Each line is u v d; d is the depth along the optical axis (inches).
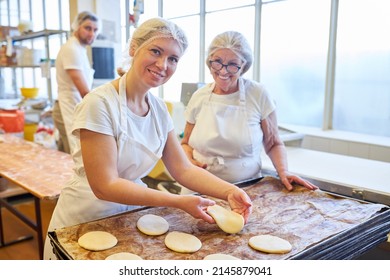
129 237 41.7
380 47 108.2
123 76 46.0
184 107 87.1
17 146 108.7
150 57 41.8
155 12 72.2
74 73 108.0
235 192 47.8
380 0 106.1
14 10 266.7
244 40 58.4
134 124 45.8
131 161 46.0
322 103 125.0
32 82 239.8
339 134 114.9
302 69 128.5
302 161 81.3
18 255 101.0
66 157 95.6
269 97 65.5
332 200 53.1
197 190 50.3
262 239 41.2
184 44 43.8
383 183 63.6
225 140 62.8
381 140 104.6
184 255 38.5
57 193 66.5
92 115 40.7
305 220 46.8
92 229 42.7
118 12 129.0
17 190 107.9
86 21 108.8
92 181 41.4
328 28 118.0
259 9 128.0
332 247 40.0
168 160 51.9
